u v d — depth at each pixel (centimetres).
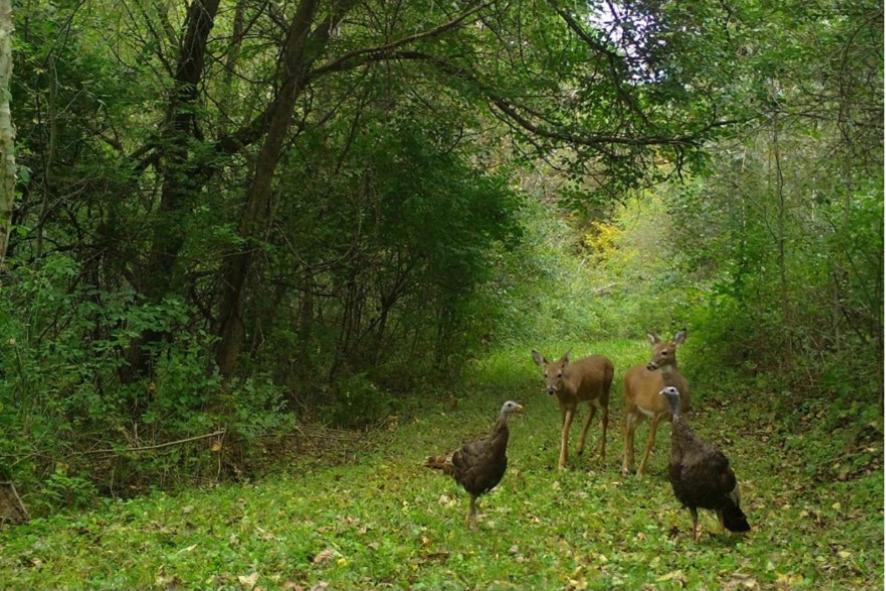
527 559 721
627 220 3145
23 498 933
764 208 1574
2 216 856
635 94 1516
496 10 1405
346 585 644
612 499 941
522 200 1988
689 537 802
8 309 1032
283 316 1681
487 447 813
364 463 1230
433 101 1702
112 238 1390
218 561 701
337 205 1631
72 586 661
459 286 1828
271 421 1224
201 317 1562
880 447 1095
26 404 986
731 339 1647
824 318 1499
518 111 1686
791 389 1429
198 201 1398
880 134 1284
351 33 1628
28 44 1153
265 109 1591
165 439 1165
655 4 1380
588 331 2767
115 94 1334
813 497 971
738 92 1442
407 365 1808
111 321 1203
